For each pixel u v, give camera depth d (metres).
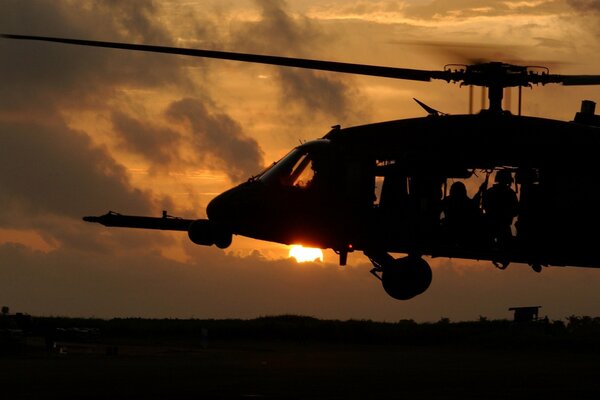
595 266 28.66
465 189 27.48
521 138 27.33
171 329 89.56
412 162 27.22
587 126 28.16
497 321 86.81
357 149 27.70
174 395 30.17
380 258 28.30
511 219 27.59
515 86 27.81
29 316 79.81
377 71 26.77
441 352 66.69
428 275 28.19
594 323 80.19
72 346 68.19
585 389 33.78
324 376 39.25
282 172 28.28
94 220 26.23
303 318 98.94
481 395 31.00
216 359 53.75
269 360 52.47
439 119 27.77
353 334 85.50
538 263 28.39
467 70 27.70
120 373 40.66
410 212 27.36
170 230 26.75
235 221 28.23
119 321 98.00
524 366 49.25
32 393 30.94
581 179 27.58
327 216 27.73
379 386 34.12
